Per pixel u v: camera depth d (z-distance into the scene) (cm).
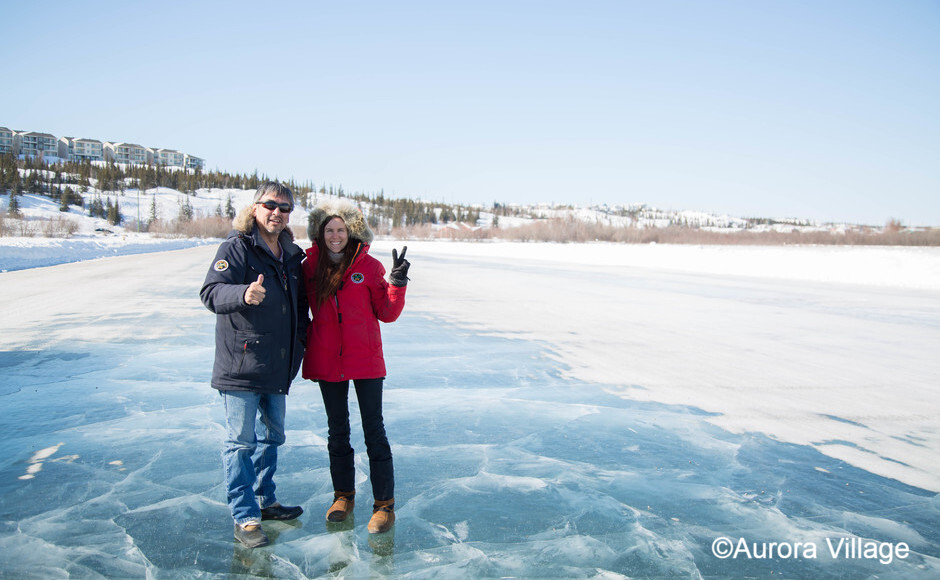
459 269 2625
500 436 443
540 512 321
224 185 18562
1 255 2203
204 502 325
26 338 786
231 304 261
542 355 743
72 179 15712
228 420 284
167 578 251
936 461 407
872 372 677
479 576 257
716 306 1304
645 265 3114
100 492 335
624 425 472
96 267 2150
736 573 262
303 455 397
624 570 264
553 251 4928
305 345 305
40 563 260
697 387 598
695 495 346
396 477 366
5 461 378
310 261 304
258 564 264
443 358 717
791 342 866
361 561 269
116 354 698
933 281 1994
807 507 333
